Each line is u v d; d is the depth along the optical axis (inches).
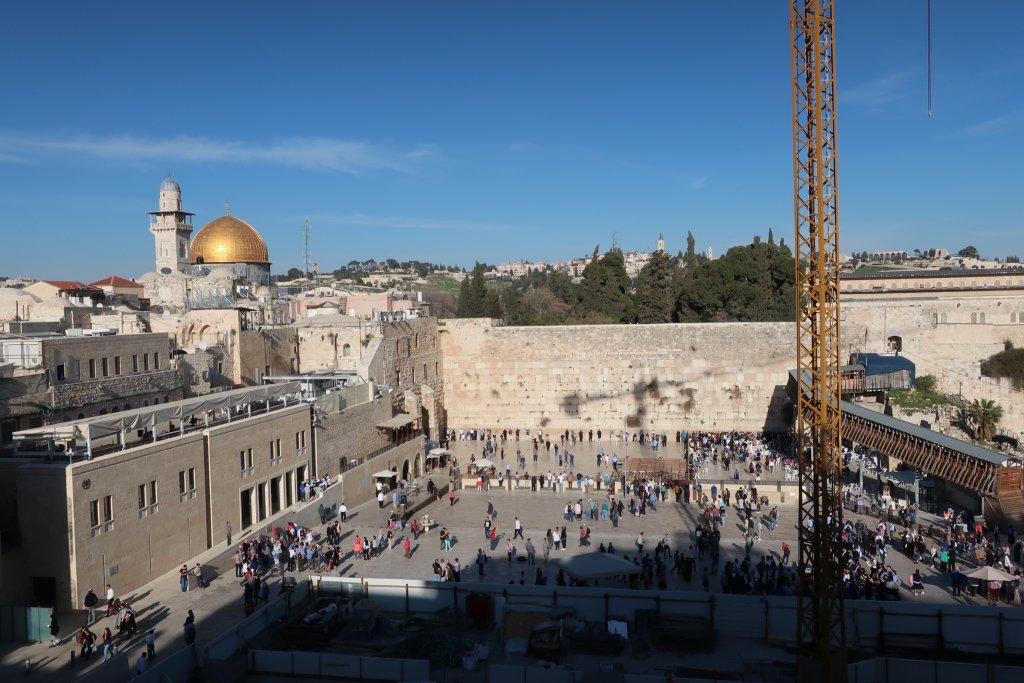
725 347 3125.0
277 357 2738.7
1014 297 3260.3
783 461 2527.1
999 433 2743.6
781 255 4047.7
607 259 4778.5
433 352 3255.4
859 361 2746.1
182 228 4596.5
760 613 1280.8
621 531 1875.0
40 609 1185.4
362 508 2095.2
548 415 3267.7
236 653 1182.9
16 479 1312.7
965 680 1118.4
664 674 1148.5
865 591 1370.6
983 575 1330.0
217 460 1669.5
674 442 3058.6
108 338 1834.4
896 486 2155.5
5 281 4589.1
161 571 1486.2
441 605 1384.1
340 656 1155.9
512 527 1923.0
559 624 1256.8
